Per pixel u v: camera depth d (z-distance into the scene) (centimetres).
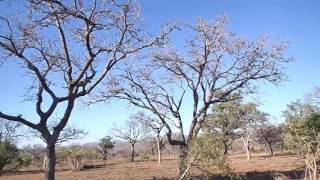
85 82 2006
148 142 11594
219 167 2362
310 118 3494
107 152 10931
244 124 7231
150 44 2158
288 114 6412
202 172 2367
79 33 2031
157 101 3350
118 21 2058
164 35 2177
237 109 6850
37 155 9231
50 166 1909
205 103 3322
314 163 2503
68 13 1923
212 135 2412
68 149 7719
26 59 1908
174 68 3294
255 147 12644
